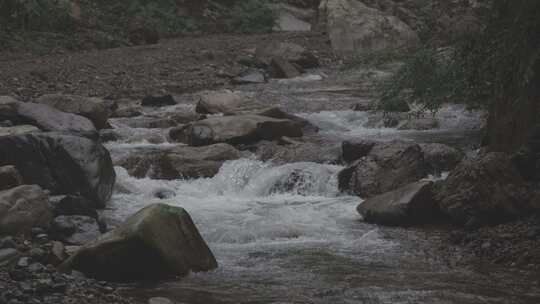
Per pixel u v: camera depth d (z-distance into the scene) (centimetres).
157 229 786
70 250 831
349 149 1213
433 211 981
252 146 1316
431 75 1159
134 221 789
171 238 792
